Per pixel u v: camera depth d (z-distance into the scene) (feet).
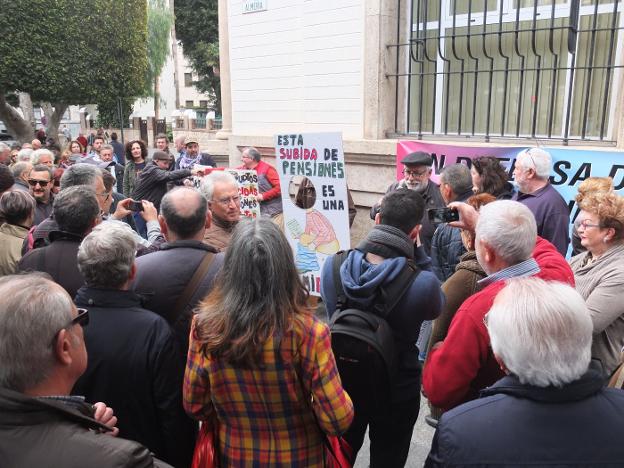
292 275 5.43
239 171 14.93
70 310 4.41
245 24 21.49
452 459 4.23
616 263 8.19
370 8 17.46
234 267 5.31
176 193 7.73
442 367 6.27
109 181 12.86
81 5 49.14
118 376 6.27
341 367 6.78
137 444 3.89
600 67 13.65
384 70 17.76
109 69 52.60
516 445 4.13
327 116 19.39
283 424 5.61
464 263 7.77
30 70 45.83
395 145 17.10
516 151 14.30
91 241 6.48
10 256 10.82
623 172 12.56
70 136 95.20
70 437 3.78
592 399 4.25
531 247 6.45
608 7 14.40
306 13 19.31
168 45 118.93
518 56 16.14
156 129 104.37
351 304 7.10
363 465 9.97
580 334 4.20
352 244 19.26
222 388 5.59
